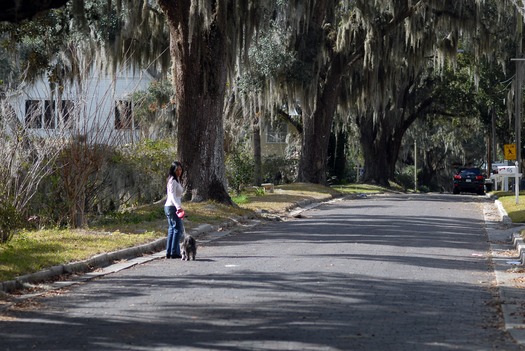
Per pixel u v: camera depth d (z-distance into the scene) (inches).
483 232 1166.3
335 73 2226.9
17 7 523.2
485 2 2158.0
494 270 764.6
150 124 1856.5
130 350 432.1
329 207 1726.1
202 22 1358.3
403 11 2049.7
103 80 1739.7
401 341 450.9
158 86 2044.8
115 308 558.6
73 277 717.3
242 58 1568.7
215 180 1423.5
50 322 512.4
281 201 1705.2
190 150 1417.3
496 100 2842.0
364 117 2933.1
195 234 1076.5
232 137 1888.5
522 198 1820.9
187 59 1392.7
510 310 543.5
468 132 3462.1
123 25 1546.5
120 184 1311.5
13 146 945.5
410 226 1237.1
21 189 961.5
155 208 1289.4
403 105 2960.1
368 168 3004.4
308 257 843.4
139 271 759.1
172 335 468.1
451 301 584.7
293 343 444.1
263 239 1055.0
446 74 2815.0
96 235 969.5
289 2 1736.0
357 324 497.4
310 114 2261.3
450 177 4837.6
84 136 1057.5
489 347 437.4
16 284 645.9
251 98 2071.9
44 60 1201.4
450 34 2180.1
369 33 2032.5
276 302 573.0
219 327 488.7
